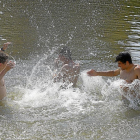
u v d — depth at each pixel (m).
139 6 31.69
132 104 10.48
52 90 11.73
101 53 16.77
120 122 9.13
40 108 10.06
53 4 30.55
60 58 12.52
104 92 11.69
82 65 14.75
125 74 10.89
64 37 19.86
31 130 8.48
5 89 10.95
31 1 31.61
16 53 16.39
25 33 20.22
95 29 21.92
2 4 29.34
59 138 8.07
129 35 20.66
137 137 8.21
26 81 12.61
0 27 21.25
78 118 9.35
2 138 7.96
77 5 30.58
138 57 15.99
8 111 9.70
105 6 30.78
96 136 8.23
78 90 11.86
